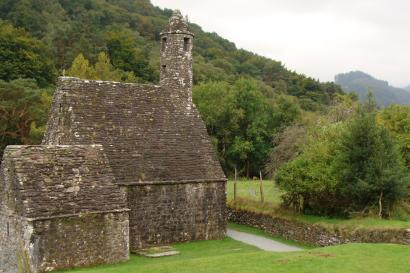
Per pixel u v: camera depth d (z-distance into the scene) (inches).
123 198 829.8
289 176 1070.4
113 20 4453.7
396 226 865.5
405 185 970.7
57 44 3230.8
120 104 1035.9
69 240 749.9
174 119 1096.2
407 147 1282.0
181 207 1015.6
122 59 3181.6
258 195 1373.0
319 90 4318.4
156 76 3284.9
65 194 772.6
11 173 780.0
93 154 855.1
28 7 3513.8
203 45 4972.9
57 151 820.0
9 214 781.3
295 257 693.3
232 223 1290.6
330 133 1232.8
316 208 1057.5
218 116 2487.7
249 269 625.0
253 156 2509.8
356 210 999.6
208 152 1102.4
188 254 899.4
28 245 714.8
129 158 973.2
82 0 4451.3
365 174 966.4
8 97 1971.0
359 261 661.9
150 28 4653.1
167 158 1026.1
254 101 2516.0
